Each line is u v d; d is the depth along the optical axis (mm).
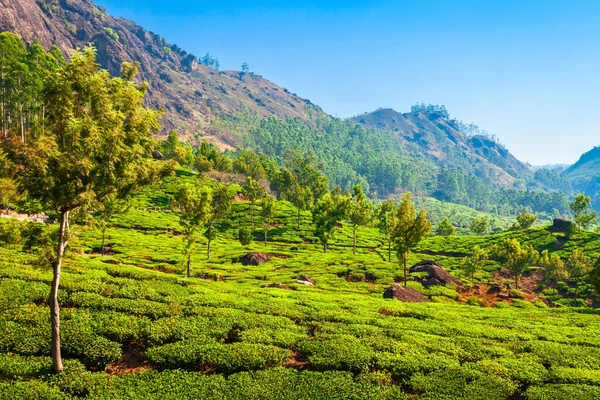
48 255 19016
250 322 29266
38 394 19031
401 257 59781
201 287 37594
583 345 30078
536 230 126688
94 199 18750
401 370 23922
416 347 27047
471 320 36094
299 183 199375
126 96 19078
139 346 25469
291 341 26922
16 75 102375
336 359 24438
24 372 20734
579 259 89312
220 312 30609
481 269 94875
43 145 16219
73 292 30516
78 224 20094
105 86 18594
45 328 24766
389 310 37062
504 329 33062
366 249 117500
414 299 51000
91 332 25062
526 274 94938
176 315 29188
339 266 77000
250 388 21016
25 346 22859
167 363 23766
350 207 102750
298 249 106938
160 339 25625
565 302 79438
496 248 97250
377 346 26656
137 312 28844
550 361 26281
